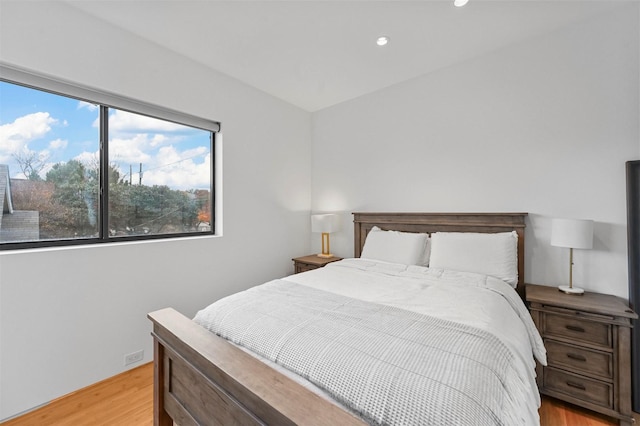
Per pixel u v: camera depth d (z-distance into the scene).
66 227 1.94
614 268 1.92
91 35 1.90
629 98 1.88
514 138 2.31
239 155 2.91
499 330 1.20
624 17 1.88
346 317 1.28
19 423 1.59
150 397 1.81
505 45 2.32
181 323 1.31
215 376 0.98
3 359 1.60
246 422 0.85
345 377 0.85
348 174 3.42
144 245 2.19
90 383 1.91
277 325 1.20
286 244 3.46
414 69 2.69
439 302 1.51
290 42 2.24
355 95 3.28
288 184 3.48
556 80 2.13
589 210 2.01
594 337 1.65
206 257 2.61
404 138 2.94
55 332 1.77
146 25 2.02
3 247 1.70
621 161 1.91
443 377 0.81
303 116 3.71
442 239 2.36
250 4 1.81
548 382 1.79
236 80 2.86
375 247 2.73
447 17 1.96
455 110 2.61
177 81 2.38
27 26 1.66
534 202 2.23
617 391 1.58
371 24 2.02
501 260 2.08
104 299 1.98
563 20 2.01
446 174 2.67
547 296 1.87
